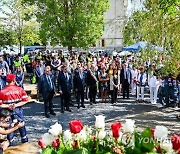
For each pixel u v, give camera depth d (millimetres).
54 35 30578
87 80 15867
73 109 14562
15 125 7148
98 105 15664
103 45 43906
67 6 30500
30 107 14891
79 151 3152
